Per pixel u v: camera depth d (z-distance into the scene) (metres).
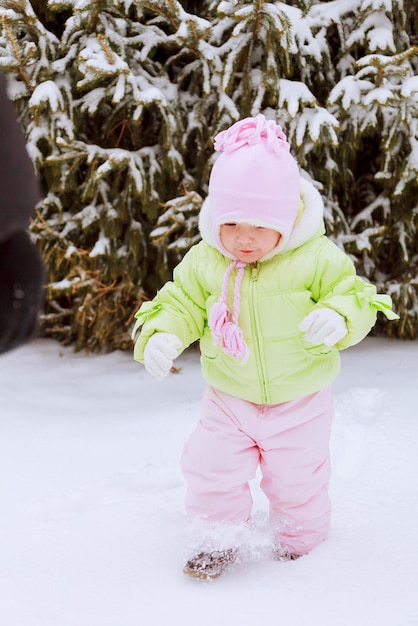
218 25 3.84
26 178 0.99
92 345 4.32
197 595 1.92
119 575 2.02
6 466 2.76
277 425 2.03
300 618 1.79
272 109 3.85
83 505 2.45
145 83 3.72
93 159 3.75
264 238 1.96
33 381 3.84
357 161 4.38
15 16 3.51
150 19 4.01
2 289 1.04
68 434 3.09
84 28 3.70
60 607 1.88
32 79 3.70
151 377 3.90
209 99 3.93
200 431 2.11
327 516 2.12
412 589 1.89
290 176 1.97
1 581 1.99
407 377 3.67
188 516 2.12
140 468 2.69
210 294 2.10
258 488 2.56
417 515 2.28
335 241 4.07
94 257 3.98
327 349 2.01
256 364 2.02
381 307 1.97
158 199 3.89
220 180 1.98
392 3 3.94
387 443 2.80
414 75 4.08
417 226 4.14
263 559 2.11
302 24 3.80
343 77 4.03
